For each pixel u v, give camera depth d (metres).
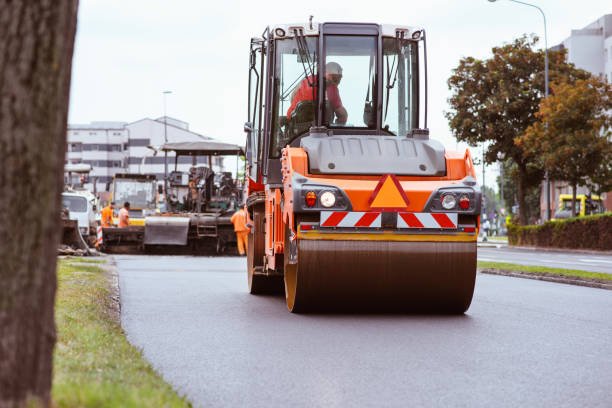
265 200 13.73
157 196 47.22
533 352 8.30
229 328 10.17
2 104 3.96
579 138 50.62
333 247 10.93
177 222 35.44
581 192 87.88
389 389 6.39
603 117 51.41
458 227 11.17
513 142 59.94
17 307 3.93
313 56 13.31
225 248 36.38
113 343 7.75
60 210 4.18
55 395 4.54
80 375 5.66
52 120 4.05
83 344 7.40
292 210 10.95
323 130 11.96
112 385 5.18
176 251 36.44
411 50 13.54
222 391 6.30
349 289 11.16
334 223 10.95
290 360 7.78
